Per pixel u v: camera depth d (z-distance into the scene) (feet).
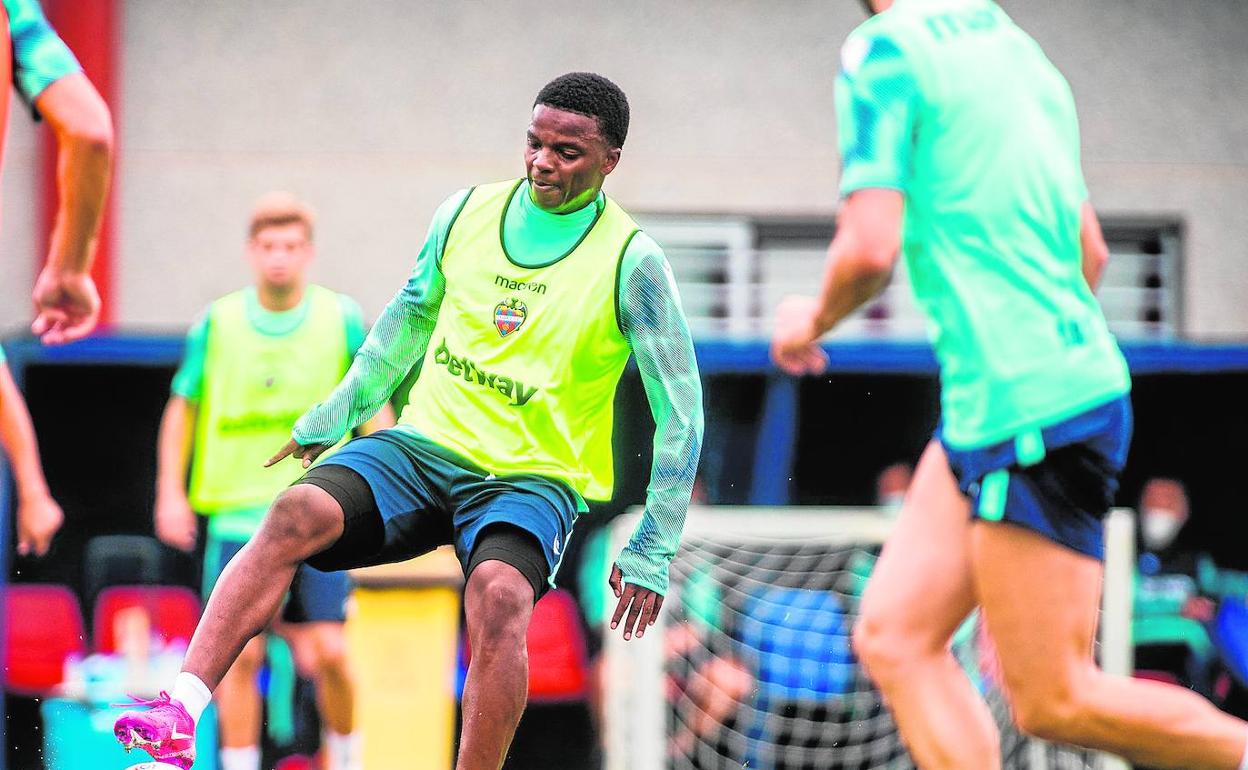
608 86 42.29
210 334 80.28
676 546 43.57
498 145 131.64
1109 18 135.33
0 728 77.25
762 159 133.18
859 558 81.30
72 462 81.00
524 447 42.29
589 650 78.74
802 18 132.87
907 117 48.73
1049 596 47.80
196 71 129.08
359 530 40.91
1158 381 83.82
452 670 76.95
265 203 81.05
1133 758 49.21
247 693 75.05
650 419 81.15
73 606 79.10
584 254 42.68
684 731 79.92
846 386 84.17
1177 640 81.00
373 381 44.60
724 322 132.98
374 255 130.52
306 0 129.70
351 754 76.13
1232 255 136.05
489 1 131.23
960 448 48.75
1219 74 135.54
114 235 128.26
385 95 130.62
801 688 80.33
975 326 48.42
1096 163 135.74
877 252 48.26
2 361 77.20
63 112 68.54
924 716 49.67
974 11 50.55
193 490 80.43
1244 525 82.43
